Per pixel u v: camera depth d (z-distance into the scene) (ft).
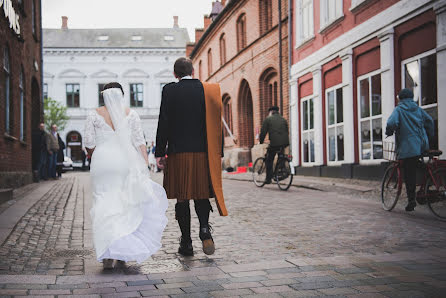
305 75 51.90
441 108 29.04
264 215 23.39
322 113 48.01
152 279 11.96
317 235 18.04
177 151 14.11
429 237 17.22
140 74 150.00
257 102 66.85
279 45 58.29
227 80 82.28
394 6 34.35
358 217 22.08
